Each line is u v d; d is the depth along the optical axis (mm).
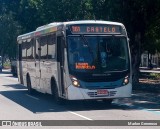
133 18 28500
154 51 39469
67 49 16062
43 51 19562
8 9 49250
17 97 21594
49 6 34500
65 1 34250
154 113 14977
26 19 43625
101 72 16109
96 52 16219
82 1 34000
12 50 69562
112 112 15305
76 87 15914
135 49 29562
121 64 16406
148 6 27703
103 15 29016
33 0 38219
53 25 17953
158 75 42469
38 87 20812
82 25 16312
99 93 16062
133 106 17312
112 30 16562
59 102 17609
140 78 39188
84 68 16031
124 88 16391
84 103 18438
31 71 22281
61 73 16719
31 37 22172
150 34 32875
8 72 59125
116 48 16469
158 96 21969
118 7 27891
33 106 17422
